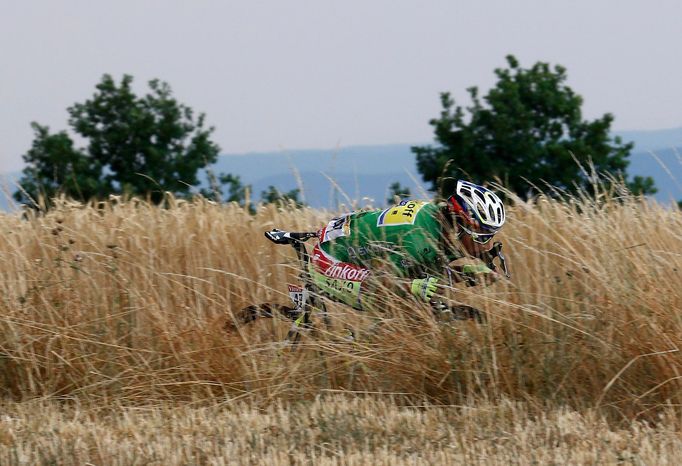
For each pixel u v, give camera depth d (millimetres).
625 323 21609
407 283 22344
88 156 85438
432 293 21938
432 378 22156
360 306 22969
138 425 20703
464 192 21891
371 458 17703
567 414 20016
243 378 23281
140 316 24797
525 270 24906
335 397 22047
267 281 27594
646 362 21234
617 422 20641
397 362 22516
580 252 25172
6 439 19516
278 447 18656
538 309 22703
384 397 22266
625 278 22188
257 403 22188
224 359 23516
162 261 27188
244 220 28938
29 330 23844
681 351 20797
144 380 23375
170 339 23812
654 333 21094
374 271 22562
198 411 21656
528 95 83188
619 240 23438
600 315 21953
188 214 29312
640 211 26484
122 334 24406
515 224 26656
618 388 21344
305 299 23656
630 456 17359
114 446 18906
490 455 17938
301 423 20156
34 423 20562
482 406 20828
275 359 23359
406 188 27359
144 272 25703
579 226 25250
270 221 28891
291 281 27547
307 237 23953
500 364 21875
